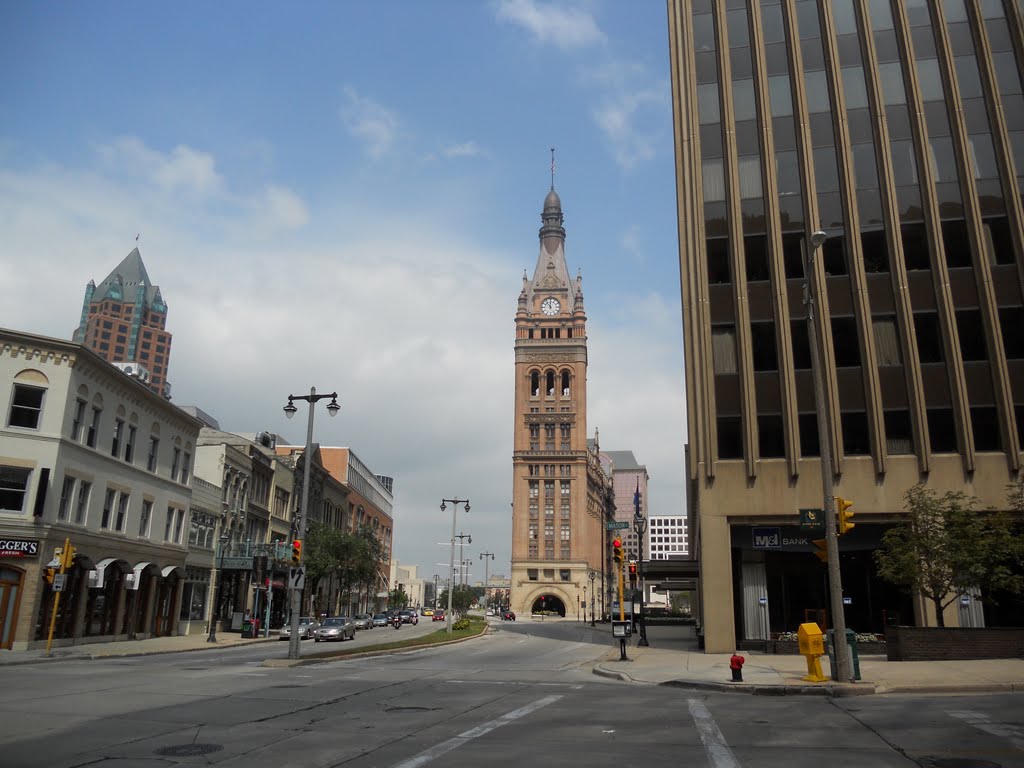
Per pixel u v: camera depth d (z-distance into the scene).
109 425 37.22
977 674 19.20
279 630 57.03
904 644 23.50
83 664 25.48
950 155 33.16
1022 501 27.97
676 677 20.48
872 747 10.41
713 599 31.30
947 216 32.62
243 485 56.97
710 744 10.67
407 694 16.83
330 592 88.88
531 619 134.88
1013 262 31.83
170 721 12.18
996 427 30.62
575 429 151.62
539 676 22.50
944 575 25.41
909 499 28.22
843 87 34.62
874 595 31.52
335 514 92.62
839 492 31.03
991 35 34.12
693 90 36.47
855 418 31.61
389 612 99.38
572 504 148.12
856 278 32.50
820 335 32.34
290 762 9.19
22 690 16.06
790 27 35.53
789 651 29.23
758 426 32.25
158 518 42.47
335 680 19.84
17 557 30.95
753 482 31.72
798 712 14.11
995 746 10.34
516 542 147.50
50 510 32.16
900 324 31.88
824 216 33.56
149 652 31.81
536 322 158.62
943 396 31.11
